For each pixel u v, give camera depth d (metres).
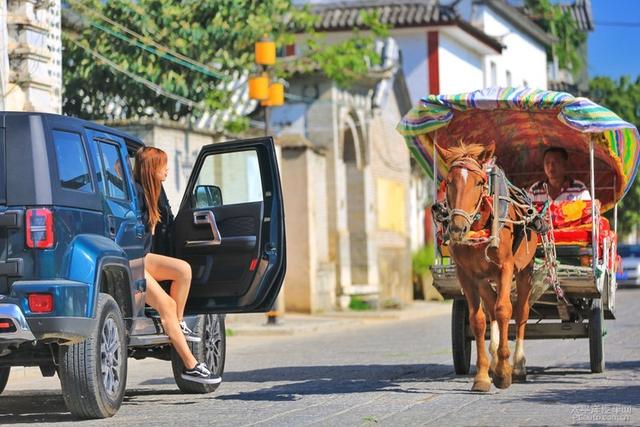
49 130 11.66
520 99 14.80
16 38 20.11
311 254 34.81
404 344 23.22
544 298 15.64
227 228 13.95
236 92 36.50
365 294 38.22
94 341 11.69
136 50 30.80
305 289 34.81
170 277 13.40
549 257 14.73
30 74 20.06
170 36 31.11
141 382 16.61
